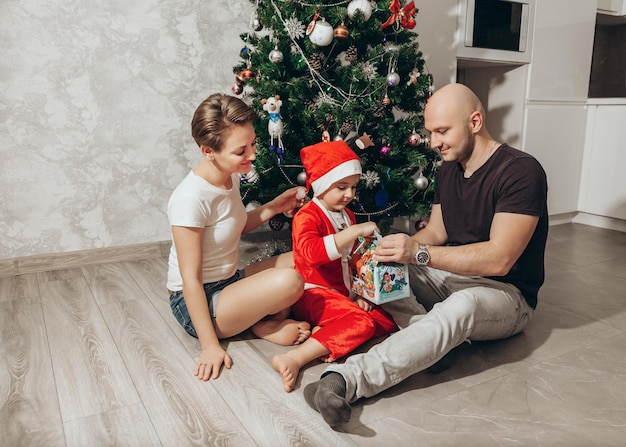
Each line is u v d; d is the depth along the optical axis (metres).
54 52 2.04
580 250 2.46
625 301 1.78
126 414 1.09
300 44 1.94
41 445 0.99
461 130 1.27
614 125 2.82
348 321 1.34
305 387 1.09
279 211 1.65
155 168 2.32
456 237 1.43
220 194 1.36
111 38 2.13
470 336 1.27
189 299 1.32
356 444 0.99
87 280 2.02
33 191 2.10
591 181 2.98
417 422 1.07
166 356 1.36
